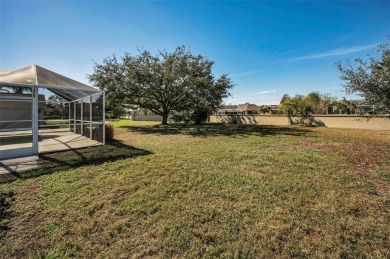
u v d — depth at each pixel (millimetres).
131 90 17453
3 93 5578
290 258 1979
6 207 2953
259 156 6184
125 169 4840
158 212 2855
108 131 9539
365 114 6422
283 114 20344
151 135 11891
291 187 3734
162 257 1998
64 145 7777
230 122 24719
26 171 4562
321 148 7414
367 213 2826
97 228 2488
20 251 2092
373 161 5516
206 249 2107
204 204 3090
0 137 8734
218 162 5504
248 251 2078
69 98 11031
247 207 2988
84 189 3645
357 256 2004
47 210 2891
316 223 2574
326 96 21375
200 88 17422
